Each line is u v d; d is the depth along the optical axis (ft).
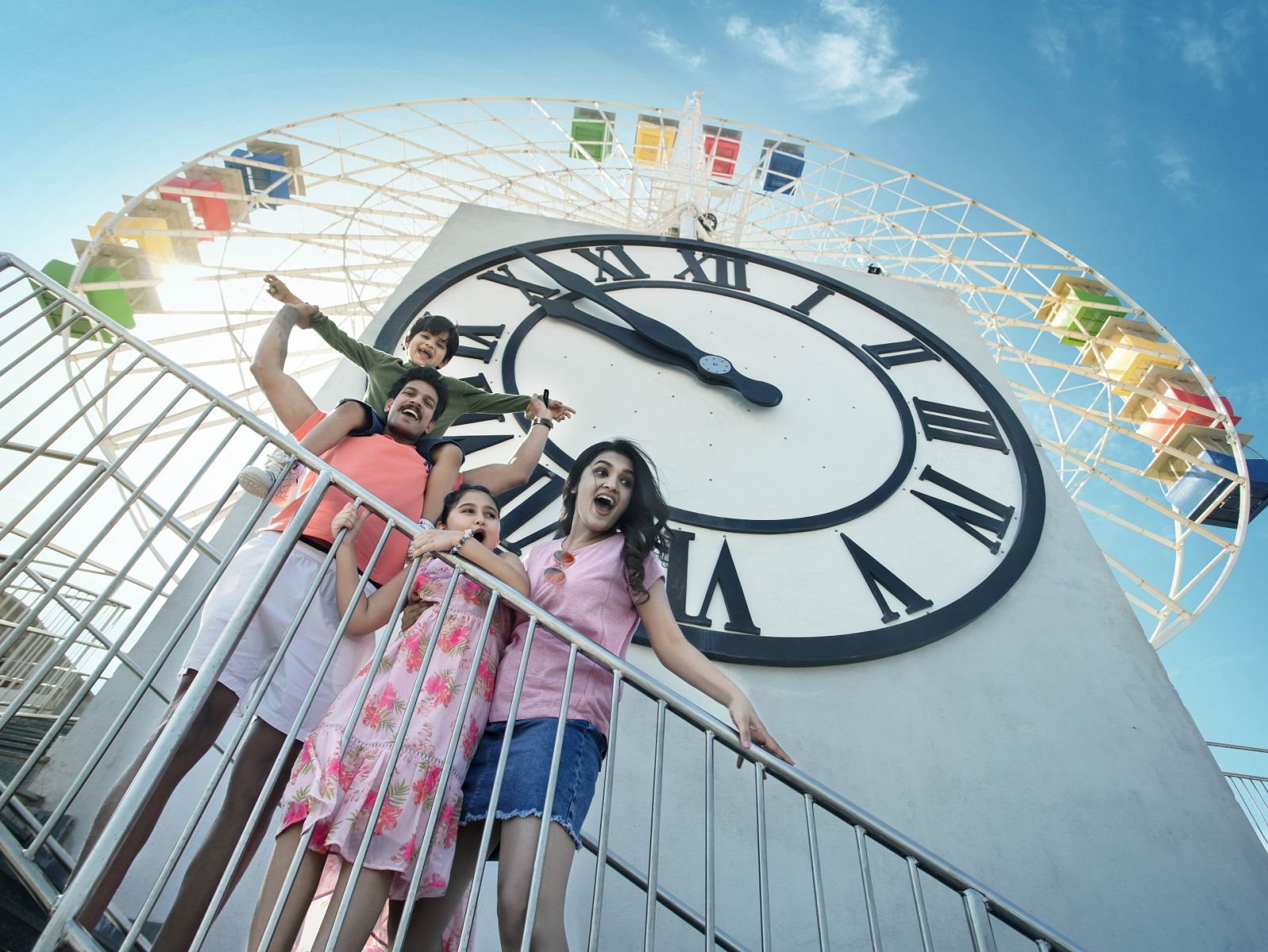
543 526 15.46
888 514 17.65
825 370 21.36
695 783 12.87
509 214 23.79
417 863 6.82
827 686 14.42
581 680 8.54
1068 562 17.37
